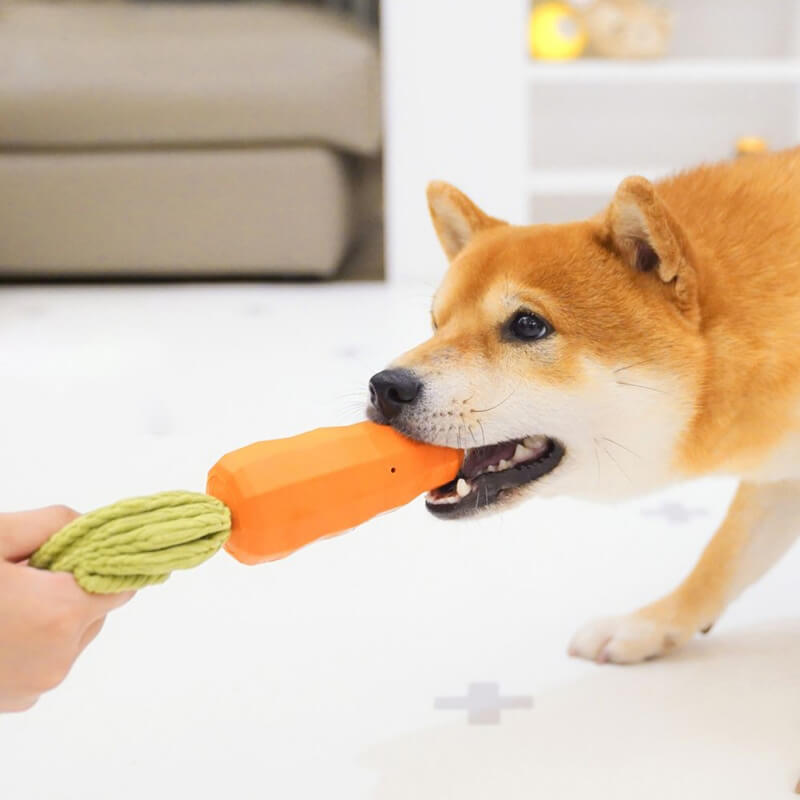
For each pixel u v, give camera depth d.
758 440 1.06
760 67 3.04
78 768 1.05
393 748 1.07
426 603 1.35
